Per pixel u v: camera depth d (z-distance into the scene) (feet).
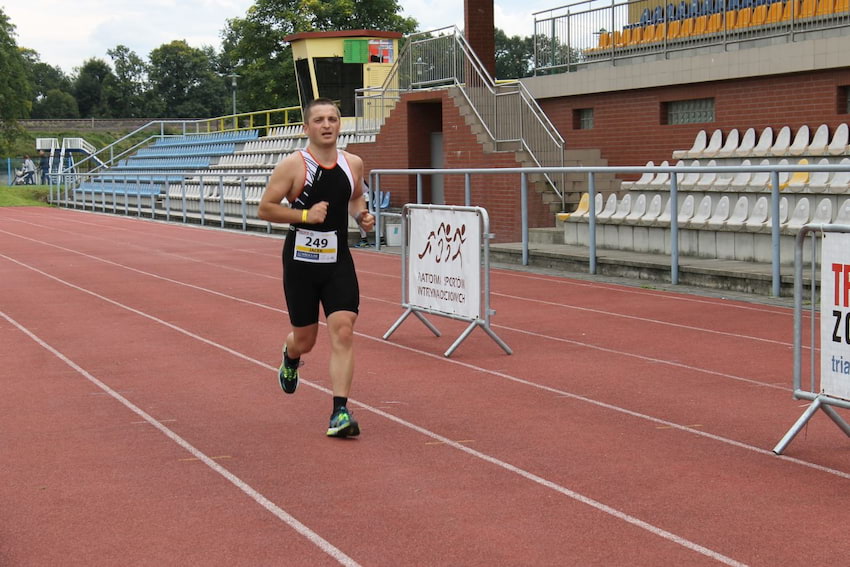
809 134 53.21
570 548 14.26
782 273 38.78
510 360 28.09
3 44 235.20
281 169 20.11
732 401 23.04
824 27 53.98
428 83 77.10
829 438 19.93
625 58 67.41
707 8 61.67
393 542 14.58
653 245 48.01
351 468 18.20
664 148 64.13
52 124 306.14
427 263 30.78
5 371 27.30
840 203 42.04
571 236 52.85
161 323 35.24
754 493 16.61
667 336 31.42
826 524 15.12
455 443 19.80
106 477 17.83
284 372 22.22
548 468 18.10
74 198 139.64
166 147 151.33
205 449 19.54
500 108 67.31
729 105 59.26
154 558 14.10
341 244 20.59
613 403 22.99
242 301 40.68
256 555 14.16
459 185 58.39
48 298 42.27
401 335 32.37
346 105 114.83
